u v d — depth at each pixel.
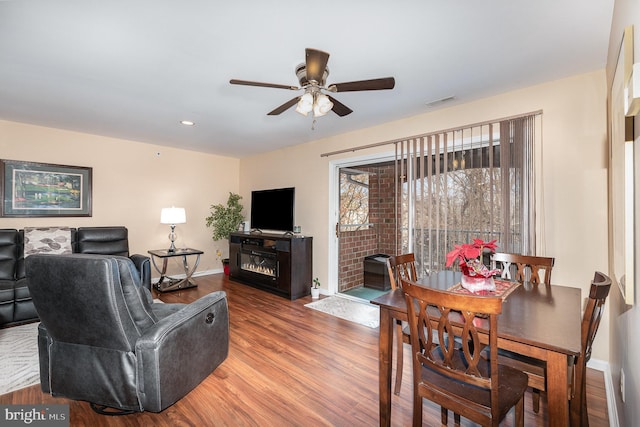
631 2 1.20
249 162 5.92
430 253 3.09
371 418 1.80
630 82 0.97
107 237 4.09
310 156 4.68
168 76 2.45
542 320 1.40
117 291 1.52
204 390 2.06
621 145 1.32
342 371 2.31
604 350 2.26
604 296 1.36
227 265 5.62
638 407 1.21
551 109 2.51
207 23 1.76
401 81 2.51
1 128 3.67
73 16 1.69
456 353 1.68
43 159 3.96
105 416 1.80
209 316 2.01
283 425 1.73
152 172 4.96
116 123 3.76
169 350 1.67
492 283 1.77
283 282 4.27
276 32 1.85
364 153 3.91
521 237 2.57
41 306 1.60
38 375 2.21
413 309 1.40
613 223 1.75
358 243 4.87
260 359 2.48
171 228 4.97
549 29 1.80
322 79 1.88
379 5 1.59
